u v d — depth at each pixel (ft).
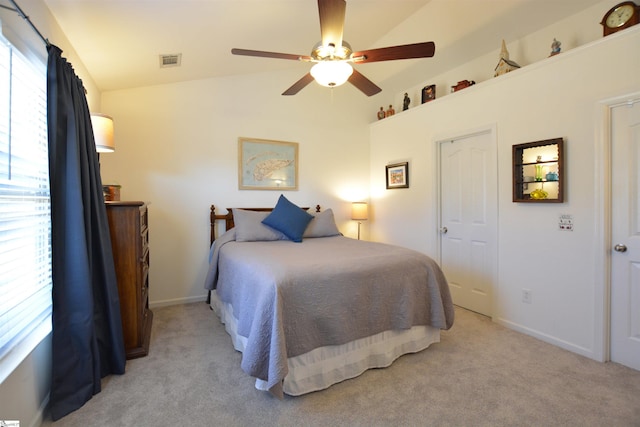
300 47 10.76
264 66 12.21
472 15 9.47
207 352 7.81
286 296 6.00
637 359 6.96
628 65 6.87
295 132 13.76
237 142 12.54
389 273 7.34
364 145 15.44
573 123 7.83
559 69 8.11
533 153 8.84
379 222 15.03
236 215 11.25
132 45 8.03
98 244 6.57
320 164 14.37
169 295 11.49
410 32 10.97
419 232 12.81
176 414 5.53
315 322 6.29
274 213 11.34
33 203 5.56
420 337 7.88
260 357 5.61
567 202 8.02
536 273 8.73
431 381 6.57
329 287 6.51
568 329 8.01
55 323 5.45
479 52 10.74
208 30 8.24
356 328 6.72
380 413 5.59
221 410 5.65
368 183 15.57
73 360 5.68
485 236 10.38
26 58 5.26
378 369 7.11
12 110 4.99
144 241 8.70
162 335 8.80
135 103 10.91
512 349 8.02
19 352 4.75
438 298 7.79
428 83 13.00
